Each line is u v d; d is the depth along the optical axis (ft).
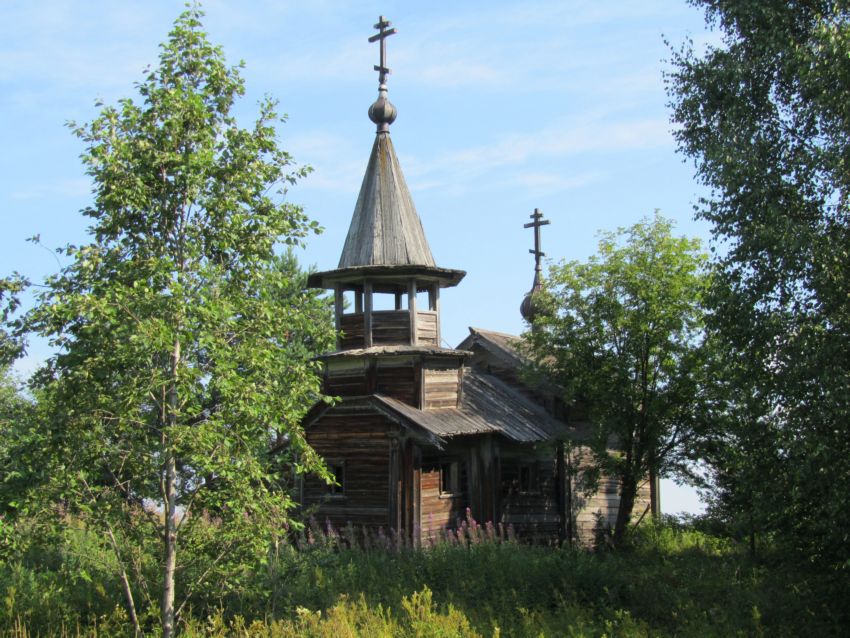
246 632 41.04
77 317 36.17
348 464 71.51
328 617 42.37
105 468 38.83
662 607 49.62
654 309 75.77
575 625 44.37
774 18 52.01
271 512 39.88
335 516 71.36
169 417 38.99
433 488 71.72
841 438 44.55
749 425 49.44
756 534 67.56
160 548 42.11
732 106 53.72
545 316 81.97
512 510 79.46
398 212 74.69
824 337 45.60
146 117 39.09
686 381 74.64
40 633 42.55
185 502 40.37
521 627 43.93
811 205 50.11
